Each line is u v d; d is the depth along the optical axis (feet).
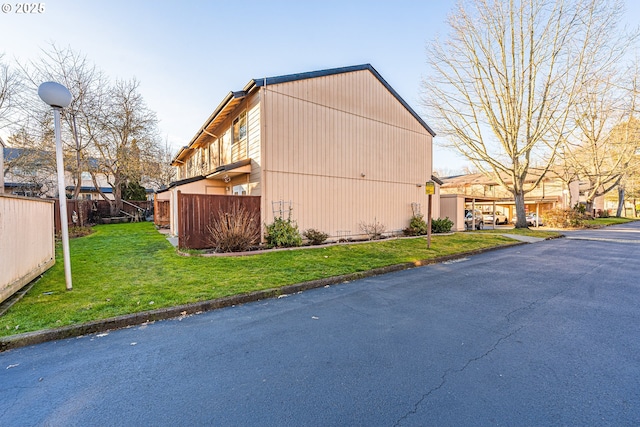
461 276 21.38
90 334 11.55
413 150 47.37
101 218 63.36
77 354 9.95
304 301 15.58
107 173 70.38
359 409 7.07
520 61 52.47
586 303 15.21
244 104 35.70
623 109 55.72
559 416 6.84
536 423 6.62
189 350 10.18
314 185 35.09
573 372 8.72
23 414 6.98
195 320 12.98
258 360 9.45
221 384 8.16
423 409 7.06
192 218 28.55
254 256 25.73
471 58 53.62
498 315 13.44
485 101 55.11
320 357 9.60
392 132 44.06
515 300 15.67
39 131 55.52
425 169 49.44
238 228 27.63
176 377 8.52
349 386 8.00
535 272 22.76
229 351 10.07
